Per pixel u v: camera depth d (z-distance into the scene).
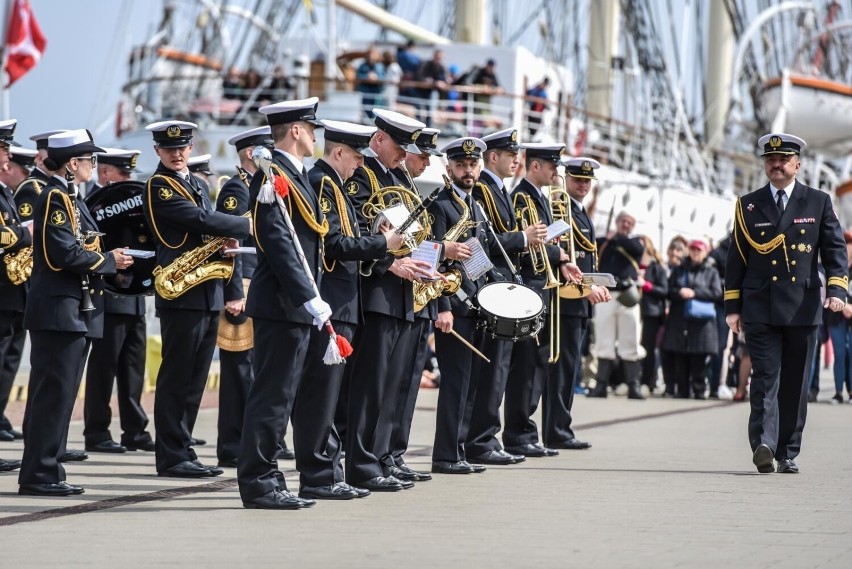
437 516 9.25
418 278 10.26
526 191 13.20
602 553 7.83
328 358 9.36
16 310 12.44
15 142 13.55
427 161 11.11
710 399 21.91
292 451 13.27
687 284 21.55
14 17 27.55
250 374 12.18
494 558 7.66
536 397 13.37
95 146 10.38
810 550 7.98
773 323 11.91
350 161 10.04
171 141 11.18
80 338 10.31
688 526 8.86
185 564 7.51
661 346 22.22
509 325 11.38
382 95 24.33
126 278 11.48
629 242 20.75
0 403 13.74
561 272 13.37
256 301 9.50
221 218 11.15
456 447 11.80
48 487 10.24
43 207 10.13
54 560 7.65
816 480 11.39
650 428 16.22
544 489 10.71
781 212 12.04
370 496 10.23
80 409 17.00
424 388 22.78
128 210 11.62
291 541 8.23
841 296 11.99
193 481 11.26
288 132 9.59
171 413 11.52
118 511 9.49
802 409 12.07
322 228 9.55
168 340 11.45
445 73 25.67
